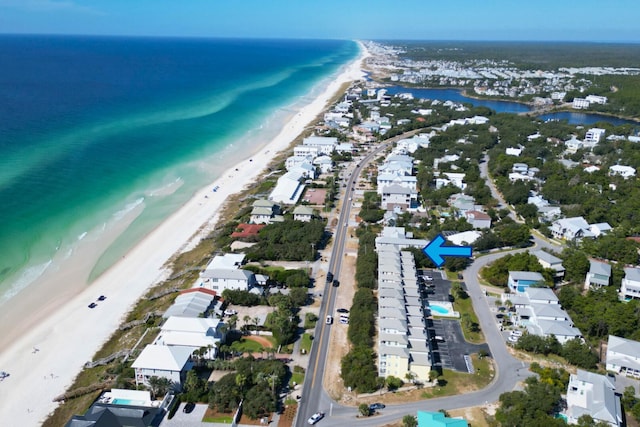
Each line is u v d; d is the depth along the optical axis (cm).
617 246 14112
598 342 10656
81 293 12419
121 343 10419
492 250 14938
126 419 7850
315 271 13575
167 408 8400
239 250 14475
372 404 8662
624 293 12338
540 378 9225
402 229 15400
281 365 9312
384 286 11562
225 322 10900
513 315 11369
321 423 8225
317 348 10294
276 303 11575
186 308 10931
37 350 10238
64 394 8938
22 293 12238
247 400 8494
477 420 8344
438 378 9412
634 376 9525
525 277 12375
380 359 9256
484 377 9456
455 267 13588
